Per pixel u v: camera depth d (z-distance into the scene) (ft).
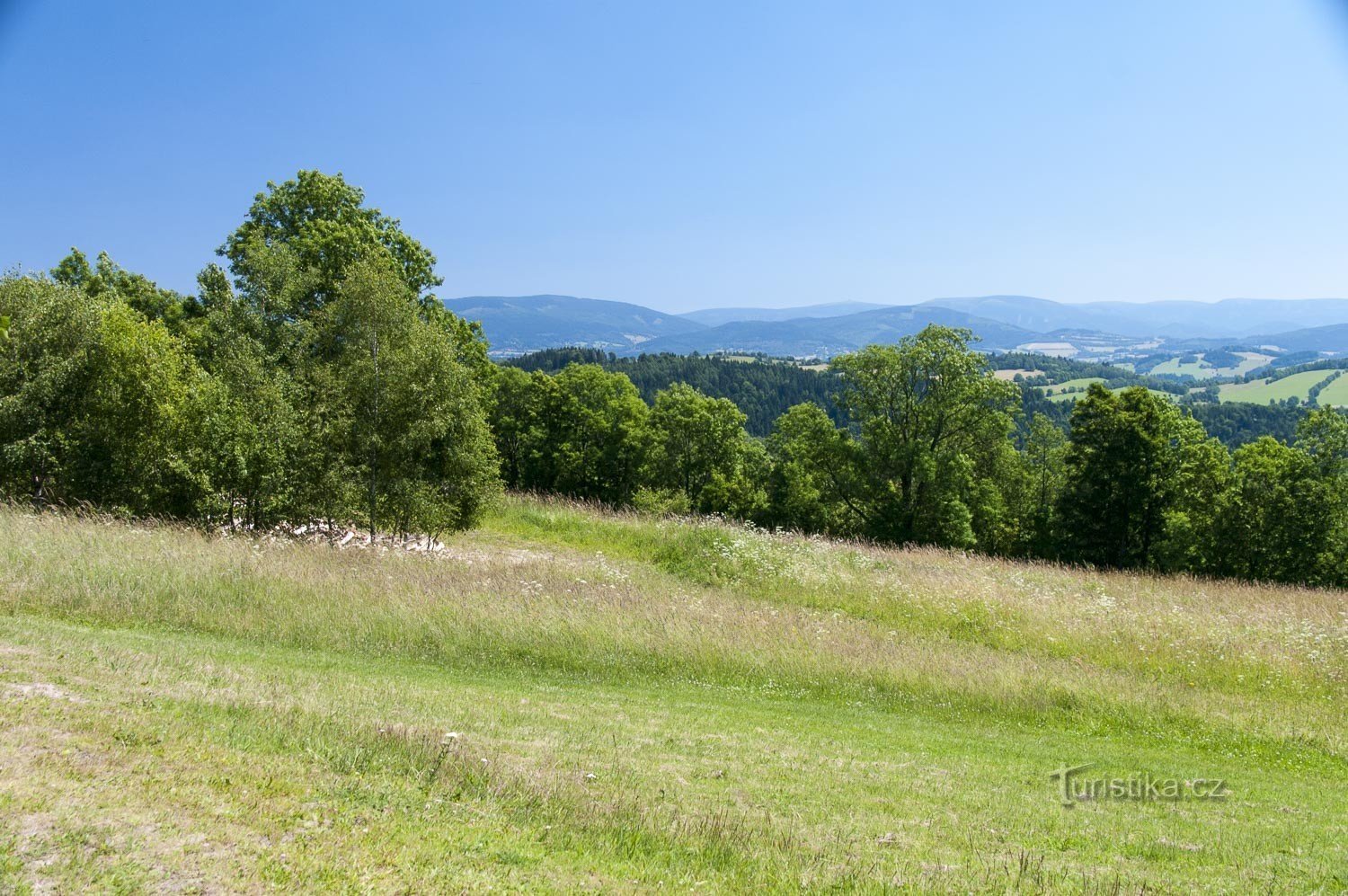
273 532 62.18
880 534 130.21
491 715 26.81
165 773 15.64
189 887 11.69
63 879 11.32
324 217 105.09
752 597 59.77
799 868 16.22
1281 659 44.06
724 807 19.94
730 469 179.63
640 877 14.89
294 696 24.62
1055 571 76.54
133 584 38.52
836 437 133.49
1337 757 32.01
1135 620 51.75
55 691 19.95
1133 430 117.91
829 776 24.04
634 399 183.93
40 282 64.90
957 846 18.93
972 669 39.06
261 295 80.53
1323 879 18.24
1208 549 121.08
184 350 75.66
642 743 25.79
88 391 62.13
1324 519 114.01
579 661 37.93
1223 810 24.13
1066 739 32.60
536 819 17.08
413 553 56.85
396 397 65.10
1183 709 35.78
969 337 128.98
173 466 59.93
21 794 13.48
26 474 60.49
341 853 13.61
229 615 37.99
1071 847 19.69
